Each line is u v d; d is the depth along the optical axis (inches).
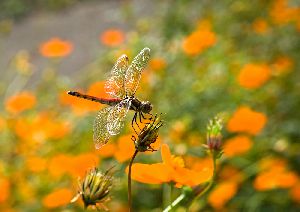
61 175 50.4
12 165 55.2
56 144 55.5
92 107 52.6
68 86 68.8
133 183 49.1
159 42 65.9
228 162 50.4
